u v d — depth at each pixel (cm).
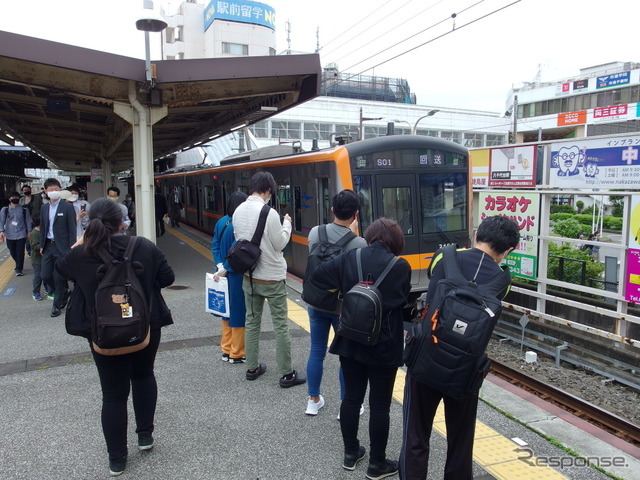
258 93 875
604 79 4331
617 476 305
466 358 231
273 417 378
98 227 278
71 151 2148
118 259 284
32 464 312
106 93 780
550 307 766
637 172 626
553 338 694
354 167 760
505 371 597
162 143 1817
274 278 412
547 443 345
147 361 316
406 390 266
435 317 241
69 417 376
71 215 648
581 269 791
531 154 802
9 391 422
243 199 459
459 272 250
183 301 732
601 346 630
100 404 399
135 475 302
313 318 360
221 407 394
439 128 4794
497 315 234
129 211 1675
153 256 302
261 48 5131
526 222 745
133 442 340
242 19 5000
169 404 398
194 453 328
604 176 669
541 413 394
